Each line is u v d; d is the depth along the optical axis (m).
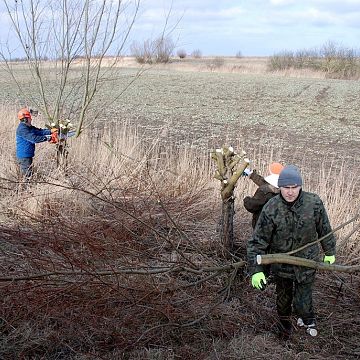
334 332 4.36
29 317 4.18
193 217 6.54
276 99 25.48
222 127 16.30
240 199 6.94
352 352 4.09
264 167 8.70
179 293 4.62
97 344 4.01
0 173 7.81
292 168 3.83
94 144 9.46
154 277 4.73
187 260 4.54
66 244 5.05
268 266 4.18
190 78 39.50
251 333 4.26
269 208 3.94
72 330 4.02
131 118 17.47
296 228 3.90
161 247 5.35
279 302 4.20
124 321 4.04
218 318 4.38
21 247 4.57
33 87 19.80
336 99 25.59
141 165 7.78
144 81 35.28
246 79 39.19
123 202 6.29
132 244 5.21
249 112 20.52
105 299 4.11
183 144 12.77
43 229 4.84
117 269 4.32
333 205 6.50
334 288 5.04
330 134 15.50
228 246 5.30
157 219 6.00
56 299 4.05
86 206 6.22
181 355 3.94
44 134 7.96
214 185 7.50
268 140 14.01
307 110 21.47
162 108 20.92
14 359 3.84
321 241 4.00
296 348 4.12
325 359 3.95
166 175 7.68
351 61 45.28
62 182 6.85
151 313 4.22
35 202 6.28
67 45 7.87
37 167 8.30
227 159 5.20
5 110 13.27
